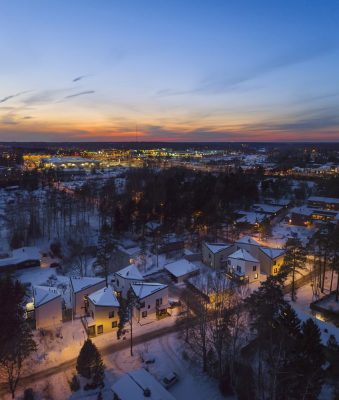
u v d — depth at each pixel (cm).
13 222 9162
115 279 5853
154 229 8538
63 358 4150
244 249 6525
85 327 4700
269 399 3312
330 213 9819
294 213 9675
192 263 6831
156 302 5025
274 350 3400
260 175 15775
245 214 9862
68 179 18550
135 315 4978
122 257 7019
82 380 3769
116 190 13775
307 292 5697
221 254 6662
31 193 13288
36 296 4872
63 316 5038
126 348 4338
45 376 3856
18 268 6994
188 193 10512
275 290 3856
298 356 3117
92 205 11425
